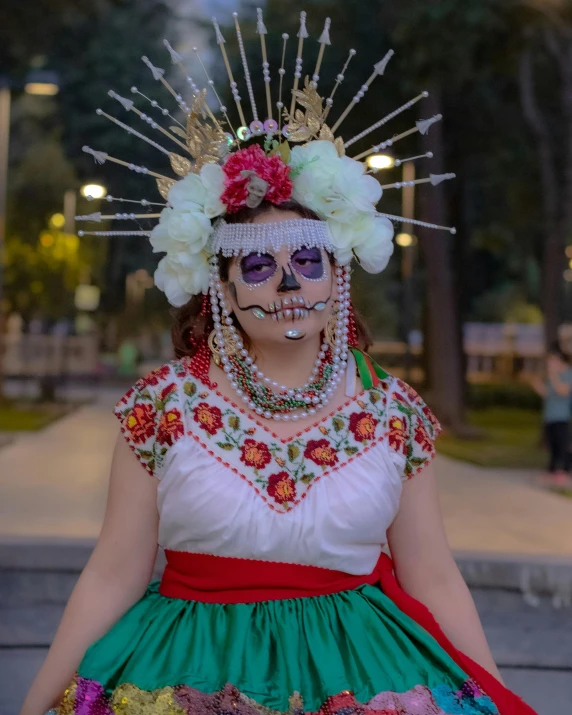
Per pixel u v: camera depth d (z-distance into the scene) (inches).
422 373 842.2
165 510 76.0
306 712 68.4
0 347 769.6
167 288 82.5
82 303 1251.2
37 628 179.6
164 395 78.4
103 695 70.7
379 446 78.2
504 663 172.9
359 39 478.9
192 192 80.5
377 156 91.7
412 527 81.0
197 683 69.1
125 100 83.5
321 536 74.4
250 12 429.4
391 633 74.5
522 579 199.0
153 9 1066.1
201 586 75.5
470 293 1278.3
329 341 80.7
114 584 78.2
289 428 77.7
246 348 80.4
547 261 592.4
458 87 535.8
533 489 353.1
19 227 934.4
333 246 79.7
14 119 1146.0
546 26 512.4
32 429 559.2
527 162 706.2
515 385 973.8
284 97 272.7
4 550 199.2
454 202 749.9
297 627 73.1
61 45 1052.5
